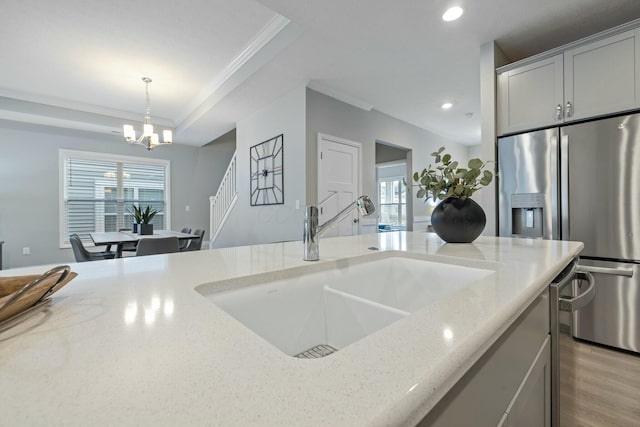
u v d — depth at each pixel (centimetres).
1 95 396
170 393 30
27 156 489
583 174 209
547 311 89
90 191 548
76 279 80
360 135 416
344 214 107
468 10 218
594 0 208
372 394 30
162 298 64
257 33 278
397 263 130
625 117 194
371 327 80
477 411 49
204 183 673
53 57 313
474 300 59
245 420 26
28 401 29
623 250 195
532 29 241
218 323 50
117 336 45
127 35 276
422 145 535
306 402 29
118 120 494
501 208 247
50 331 46
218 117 445
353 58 286
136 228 444
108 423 26
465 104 420
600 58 205
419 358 37
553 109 225
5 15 245
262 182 414
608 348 202
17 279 58
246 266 97
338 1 209
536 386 79
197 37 281
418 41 257
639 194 189
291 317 92
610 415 141
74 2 231
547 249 131
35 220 496
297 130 352
